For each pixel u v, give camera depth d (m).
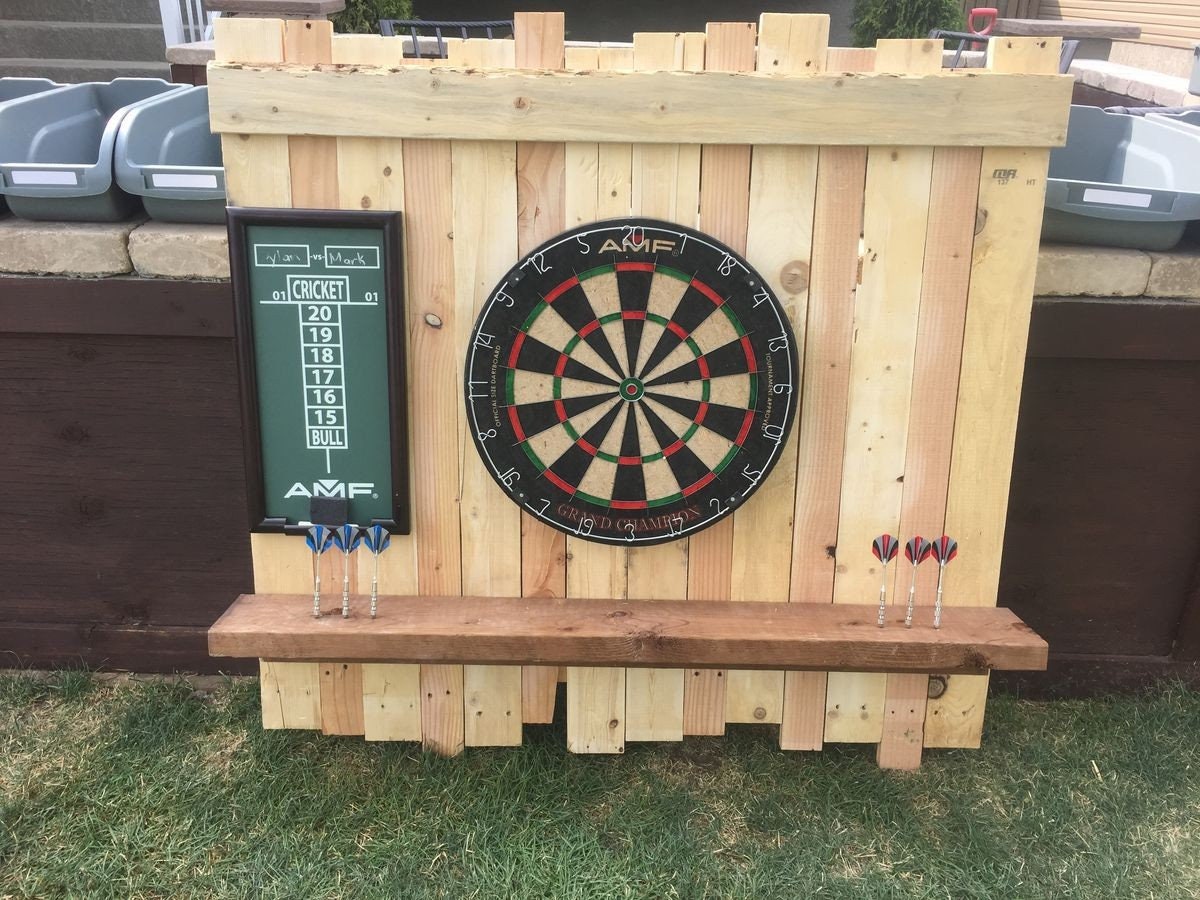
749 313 2.25
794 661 2.33
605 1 10.78
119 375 2.68
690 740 2.69
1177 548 2.82
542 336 2.27
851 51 2.16
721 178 2.23
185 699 2.80
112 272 2.56
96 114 3.49
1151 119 3.08
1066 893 2.20
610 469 2.35
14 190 2.57
